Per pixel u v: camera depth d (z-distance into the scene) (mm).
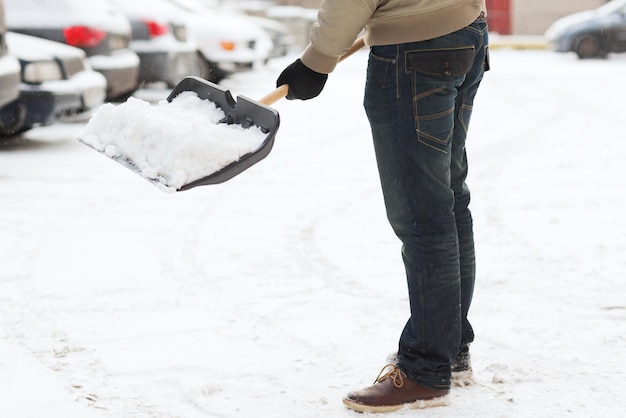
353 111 15516
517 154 11141
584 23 28688
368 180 9672
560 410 3863
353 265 6324
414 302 3854
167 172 3516
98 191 9062
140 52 15891
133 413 3936
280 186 9352
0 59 10016
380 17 3666
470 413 3848
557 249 6586
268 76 21281
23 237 7188
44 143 12195
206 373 4367
